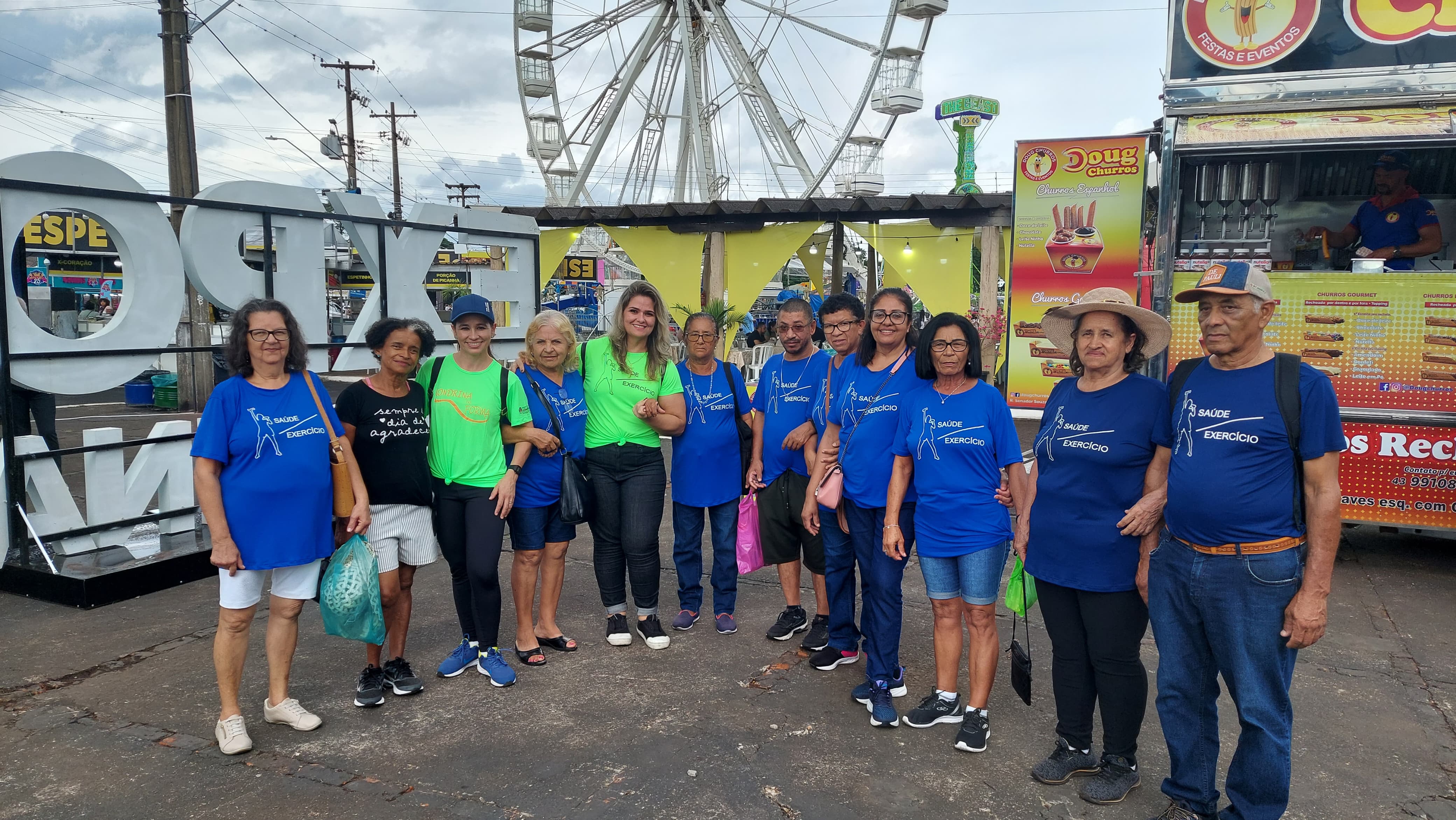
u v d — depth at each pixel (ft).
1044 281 21.68
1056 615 8.81
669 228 42.80
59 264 57.36
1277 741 7.38
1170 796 8.23
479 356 11.38
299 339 9.92
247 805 8.48
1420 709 10.60
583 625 13.62
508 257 24.72
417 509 11.06
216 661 9.54
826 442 11.27
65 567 15.12
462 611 11.67
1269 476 7.16
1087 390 8.61
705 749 9.63
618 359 12.42
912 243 41.09
